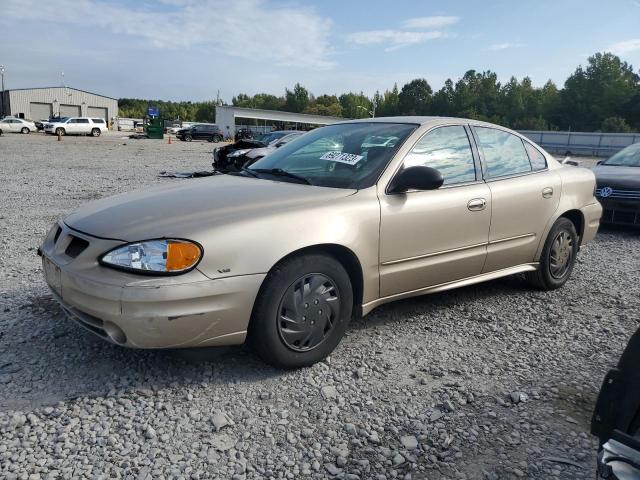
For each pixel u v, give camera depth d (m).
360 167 3.73
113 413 2.77
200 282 2.79
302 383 3.15
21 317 3.92
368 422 2.78
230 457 2.47
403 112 115.56
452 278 4.05
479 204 4.05
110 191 11.20
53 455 2.43
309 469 2.42
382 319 4.19
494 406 2.98
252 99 138.25
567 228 4.95
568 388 3.19
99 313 2.77
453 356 3.58
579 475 2.42
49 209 8.78
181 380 3.12
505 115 100.81
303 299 3.17
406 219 3.60
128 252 2.79
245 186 3.60
